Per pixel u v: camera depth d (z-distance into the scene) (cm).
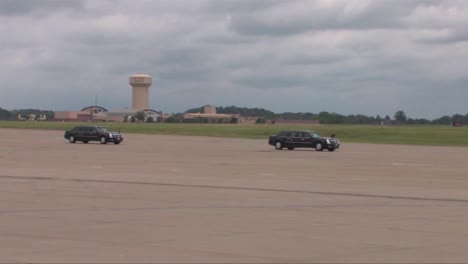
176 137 13462
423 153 8231
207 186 3609
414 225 2262
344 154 7744
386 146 10700
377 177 4391
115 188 3456
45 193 3188
